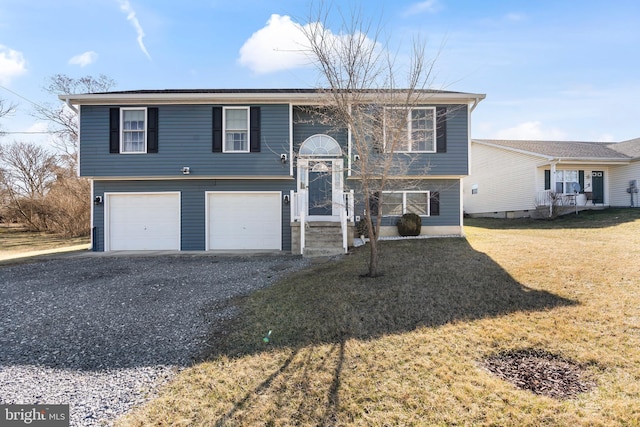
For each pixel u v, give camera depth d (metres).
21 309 5.30
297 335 4.02
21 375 3.34
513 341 3.55
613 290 4.93
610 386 2.71
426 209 12.20
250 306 5.18
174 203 11.61
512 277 5.86
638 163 17.53
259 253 10.55
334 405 2.65
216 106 11.16
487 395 2.66
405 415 2.49
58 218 20.45
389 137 6.38
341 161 11.55
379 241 10.83
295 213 10.73
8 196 25.44
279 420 2.51
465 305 4.66
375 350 3.52
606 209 17.39
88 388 3.09
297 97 10.81
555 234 11.86
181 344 4.00
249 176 11.14
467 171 11.26
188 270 7.98
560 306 4.43
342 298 5.22
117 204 11.61
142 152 11.07
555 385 2.77
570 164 18.27
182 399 2.85
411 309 4.61
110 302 5.59
